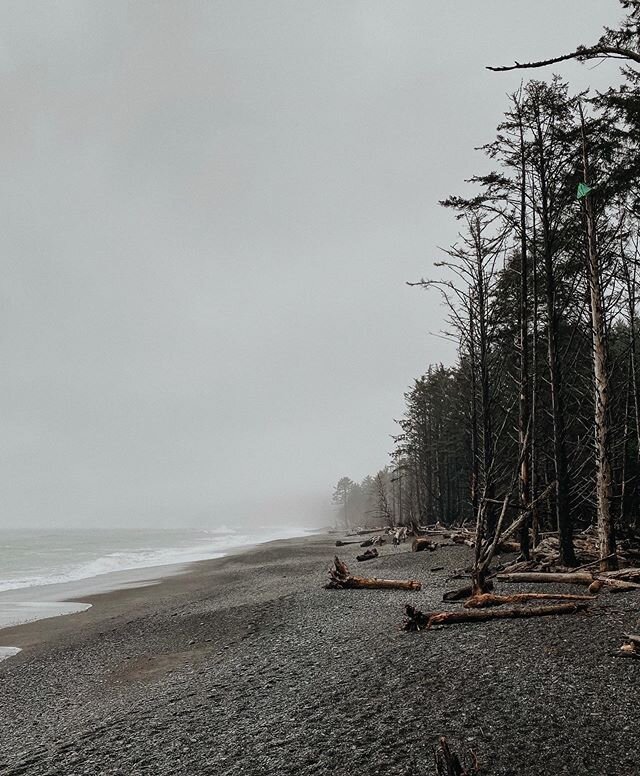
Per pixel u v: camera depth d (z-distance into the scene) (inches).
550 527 949.8
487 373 935.7
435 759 192.1
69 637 601.0
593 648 297.9
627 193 611.5
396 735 225.1
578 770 183.3
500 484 962.1
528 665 286.2
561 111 669.9
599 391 592.4
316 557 1379.2
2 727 325.4
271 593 743.7
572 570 582.2
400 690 276.5
